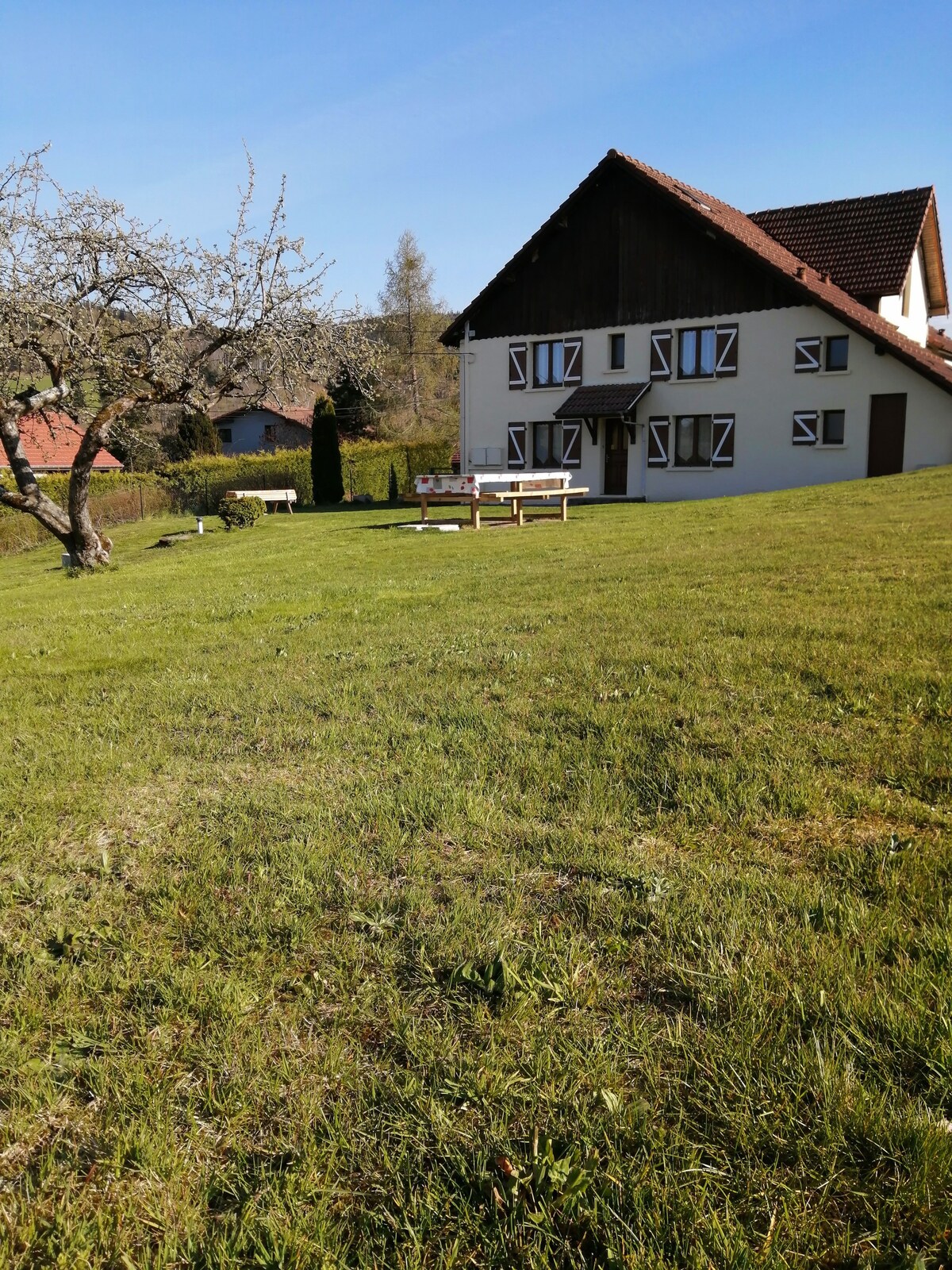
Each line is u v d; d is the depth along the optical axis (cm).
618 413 2636
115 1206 196
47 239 1456
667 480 2755
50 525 1638
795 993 240
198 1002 257
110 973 275
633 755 409
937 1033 222
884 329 2445
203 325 1568
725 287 2602
